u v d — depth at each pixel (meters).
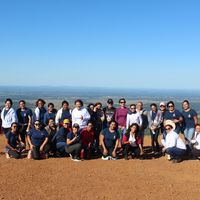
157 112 12.30
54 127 11.91
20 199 7.52
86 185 8.56
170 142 10.96
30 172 9.62
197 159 11.38
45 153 11.43
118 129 12.51
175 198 7.75
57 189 8.23
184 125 11.80
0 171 9.65
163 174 9.60
